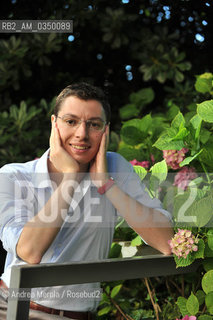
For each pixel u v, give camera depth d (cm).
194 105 257
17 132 331
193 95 319
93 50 394
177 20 361
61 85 394
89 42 388
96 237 179
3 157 333
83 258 178
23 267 138
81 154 178
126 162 202
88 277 150
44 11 367
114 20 351
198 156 189
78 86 180
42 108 355
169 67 341
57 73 394
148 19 372
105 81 398
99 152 181
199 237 176
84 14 357
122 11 350
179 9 344
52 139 181
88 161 180
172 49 339
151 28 374
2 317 160
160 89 386
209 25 344
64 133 178
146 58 347
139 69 358
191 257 164
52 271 142
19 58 353
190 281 202
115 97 395
